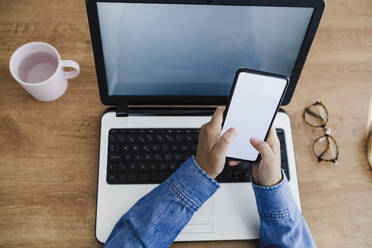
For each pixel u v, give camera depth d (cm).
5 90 72
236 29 58
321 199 69
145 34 58
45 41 76
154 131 69
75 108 72
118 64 62
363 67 79
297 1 54
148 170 67
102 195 65
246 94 57
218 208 65
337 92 77
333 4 83
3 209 64
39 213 64
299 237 58
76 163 68
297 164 71
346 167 71
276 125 72
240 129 60
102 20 55
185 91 70
